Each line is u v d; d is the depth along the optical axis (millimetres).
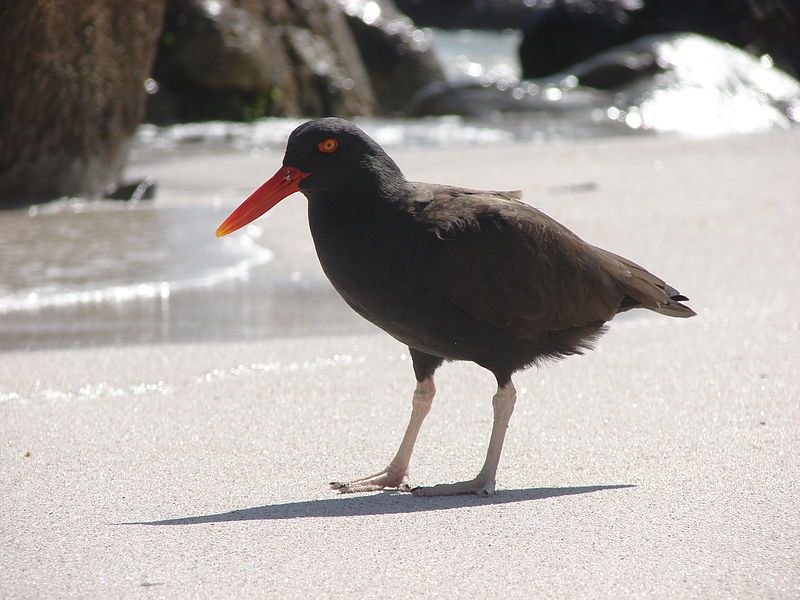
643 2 45594
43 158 21984
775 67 43094
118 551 6883
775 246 16969
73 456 8836
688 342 12273
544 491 8086
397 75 40969
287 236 18750
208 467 8648
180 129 33719
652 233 17844
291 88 36781
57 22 20938
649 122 34812
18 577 6473
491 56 63531
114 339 12883
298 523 7434
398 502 7918
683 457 8695
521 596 6203
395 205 8148
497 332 8211
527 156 27250
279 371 11406
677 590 6250
